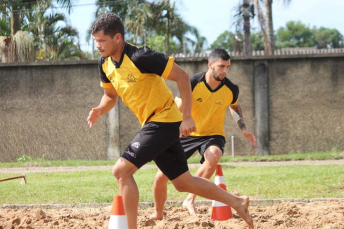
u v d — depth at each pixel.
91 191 18.86
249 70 38.06
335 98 37.75
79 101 38.28
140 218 12.33
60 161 36.47
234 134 37.84
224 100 13.34
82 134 38.28
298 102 37.88
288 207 13.80
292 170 25.80
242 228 11.46
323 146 37.72
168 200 16.08
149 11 82.06
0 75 38.31
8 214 13.68
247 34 52.84
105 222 12.32
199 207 14.71
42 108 38.34
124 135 38.31
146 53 9.15
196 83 13.25
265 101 37.88
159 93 9.50
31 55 45.75
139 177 23.62
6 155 38.28
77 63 38.16
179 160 9.91
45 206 15.61
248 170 26.91
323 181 20.58
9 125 38.38
